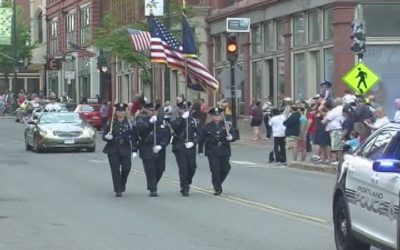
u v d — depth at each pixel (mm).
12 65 136000
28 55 139375
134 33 64875
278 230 20031
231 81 57062
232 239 18656
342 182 16578
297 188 30469
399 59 55406
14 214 23094
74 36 124812
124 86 104562
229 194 28391
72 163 42500
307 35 61219
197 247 17562
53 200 26578
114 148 27641
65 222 21484
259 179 34344
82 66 118625
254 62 72438
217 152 27938
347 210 16188
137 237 18953
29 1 166250
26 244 18016
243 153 50750
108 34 78312
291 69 64000
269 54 68500
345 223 16469
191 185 31578
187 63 33156
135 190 29781
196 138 27969
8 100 124812
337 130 37750
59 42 135875
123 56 76188
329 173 37125
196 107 54250
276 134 42562
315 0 58875
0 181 33125
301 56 62531
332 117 37938
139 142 27797
